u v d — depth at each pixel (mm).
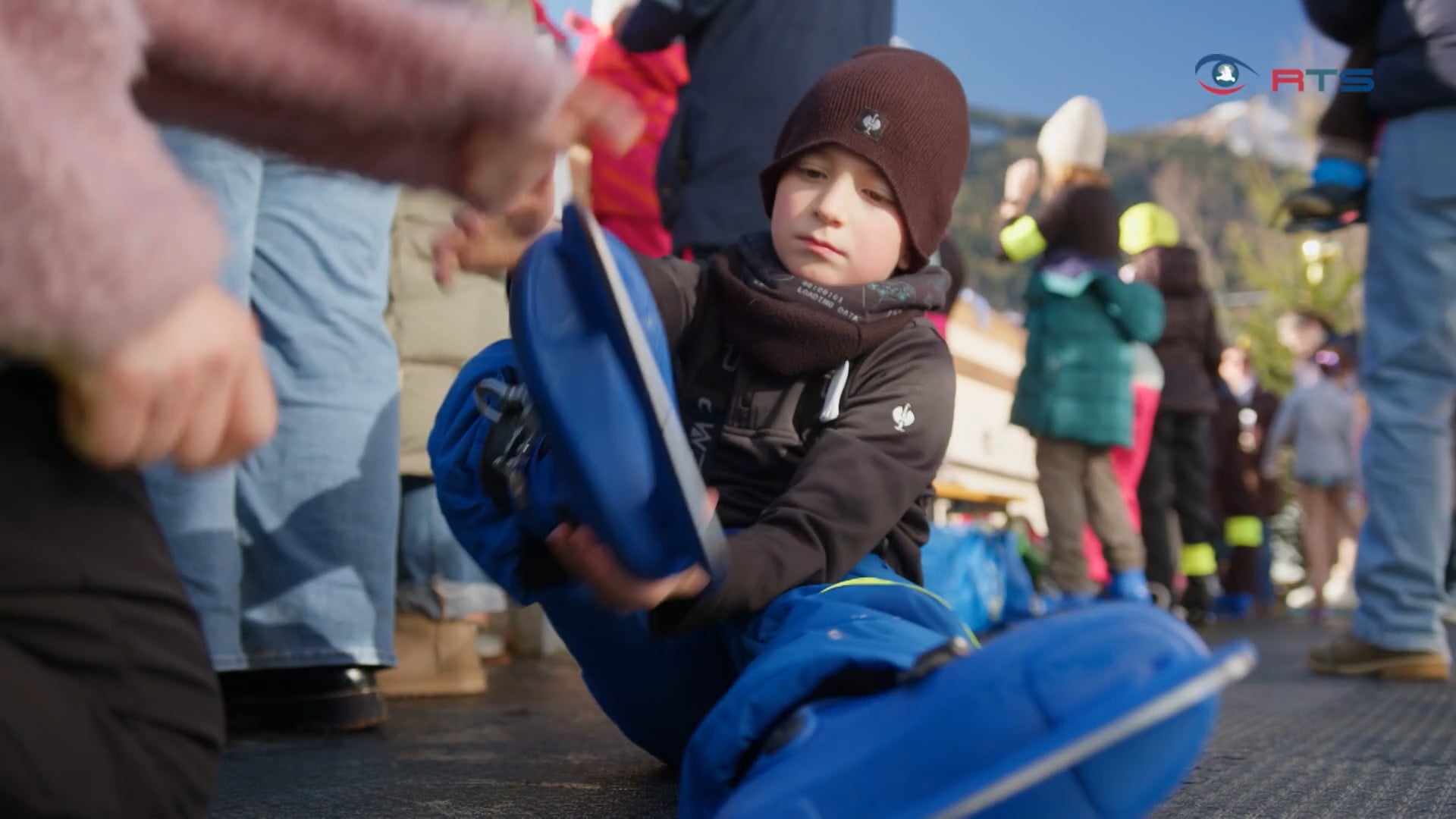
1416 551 3506
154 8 842
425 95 896
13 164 616
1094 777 917
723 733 1102
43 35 671
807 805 932
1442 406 3459
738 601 1234
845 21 2844
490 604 3094
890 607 1290
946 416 1467
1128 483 5484
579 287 1029
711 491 1066
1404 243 3367
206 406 691
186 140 2289
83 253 624
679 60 3619
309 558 2340
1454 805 1721
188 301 668
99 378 654
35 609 731
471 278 2963
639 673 1541
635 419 1020
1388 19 3301
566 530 1077
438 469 1483
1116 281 4750
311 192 2377
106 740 751
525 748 2193
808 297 1461
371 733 2389
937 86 1554
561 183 2602
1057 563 5008
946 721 922
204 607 2256
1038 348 4906
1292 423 9180
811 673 1080
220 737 834
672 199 2895
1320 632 7363
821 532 1319
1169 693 884
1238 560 9273
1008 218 4816
